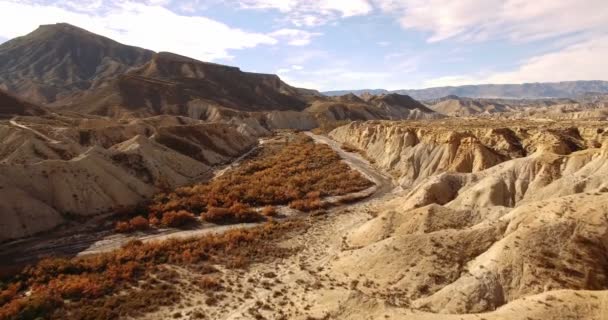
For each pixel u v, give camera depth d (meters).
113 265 39.53
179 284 36.59
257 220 55.75
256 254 43.22
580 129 70.38
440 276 32.72
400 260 35.12
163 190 66.69
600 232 30.06
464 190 52.38
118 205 57.41
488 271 30.22
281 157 94.94
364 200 64.88
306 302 31.25
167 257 42.09
